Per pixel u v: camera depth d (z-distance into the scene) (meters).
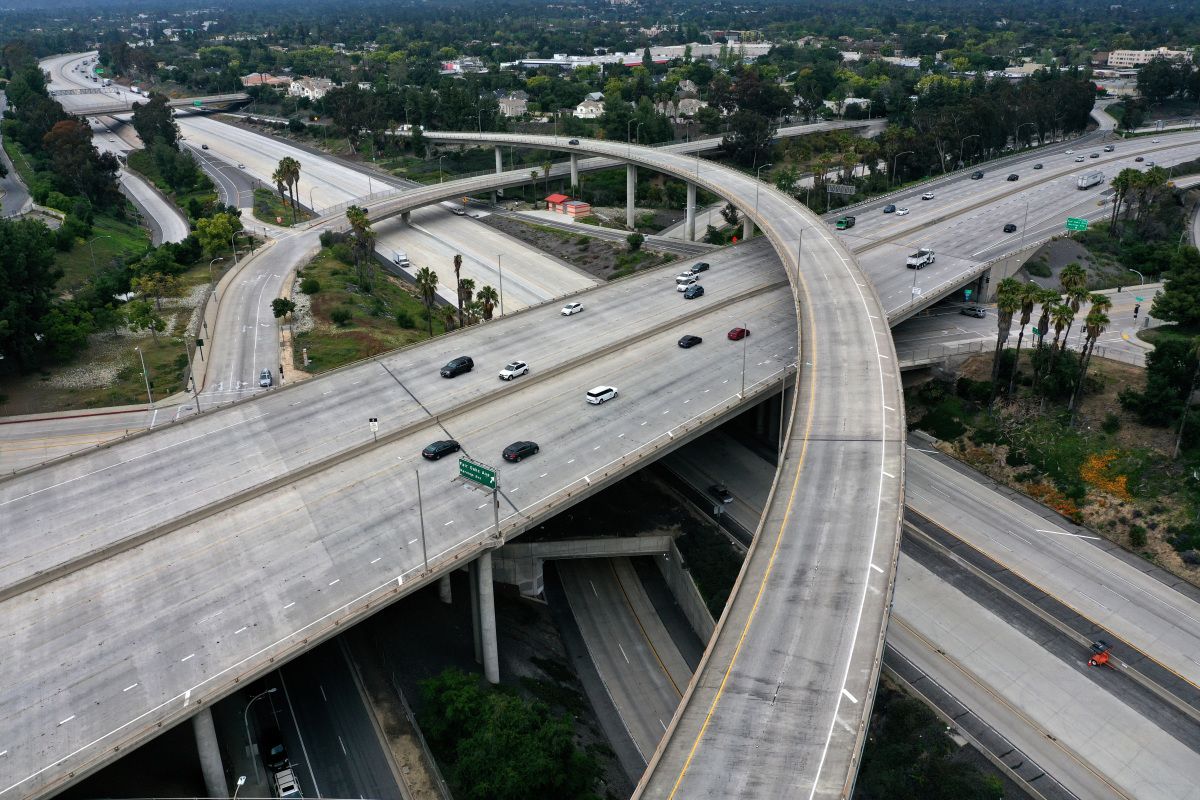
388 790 71.12
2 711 63.62
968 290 160.62
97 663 68.00
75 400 129.38
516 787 68.25
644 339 124.94
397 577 77.00
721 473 120.94
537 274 199.12
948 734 81.25
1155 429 117.00
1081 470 115.94
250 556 80.25
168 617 72.81
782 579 73.38
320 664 84.12
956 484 119.19
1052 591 99.12
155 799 66.81
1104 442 118.12
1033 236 178.38
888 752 78.94
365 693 80.75
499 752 70.00
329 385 112.44
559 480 90.50
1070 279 122.25
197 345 140.00
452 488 89.81
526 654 92.69
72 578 77.44
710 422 101.44
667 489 116.75
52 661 68.25
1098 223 188.88
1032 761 78.81
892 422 97.00
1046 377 124.94
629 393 108.69
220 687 65.50
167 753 72.94
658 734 86.31
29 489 91.38
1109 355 135.75
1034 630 93.88
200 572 78.19
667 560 106.38
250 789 70.31
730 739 58.41
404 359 119.50
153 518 85.62
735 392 107.69
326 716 78.19
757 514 111.25
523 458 94.50
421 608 93.19
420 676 83.56
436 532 82.94
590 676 93.31
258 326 155.25
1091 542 107.31
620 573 109.44
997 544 107.06
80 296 162.00
